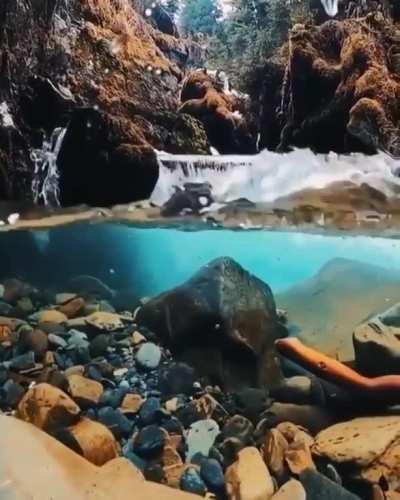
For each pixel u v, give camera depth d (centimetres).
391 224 467
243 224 488
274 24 812
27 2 665
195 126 784
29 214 530
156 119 818
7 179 579
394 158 605
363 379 223
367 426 198
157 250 426
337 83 674
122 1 890
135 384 239
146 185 569
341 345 264
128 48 847
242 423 209
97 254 418
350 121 634
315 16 788
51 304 329
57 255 414
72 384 230
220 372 244
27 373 246
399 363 229
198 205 548
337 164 609
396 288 324
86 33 801
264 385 239
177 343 263
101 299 337
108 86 796
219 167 619
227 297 265
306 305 310
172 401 226
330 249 410
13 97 628
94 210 548
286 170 603
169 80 859
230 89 837
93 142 563
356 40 669
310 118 689
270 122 777
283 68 771
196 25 934
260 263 389
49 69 720
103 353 264
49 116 630
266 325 268
